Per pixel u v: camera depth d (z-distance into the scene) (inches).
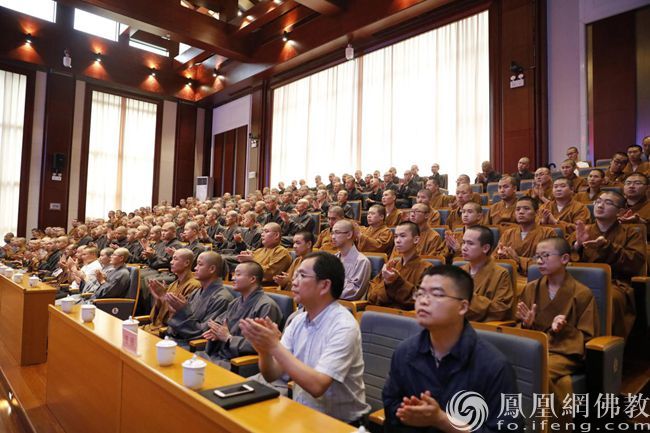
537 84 228.2
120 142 407.5
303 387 47.8
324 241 163.6
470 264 91.2
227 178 430.9
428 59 275.4
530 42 231.3
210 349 82.7
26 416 82.7
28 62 358.0
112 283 137.8
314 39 321.7
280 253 144.4
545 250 74.5
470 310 83.3
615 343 68.2
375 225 148.5
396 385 48.5
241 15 344.5
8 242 303.9
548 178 147.6
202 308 97.6
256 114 394.3
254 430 36.4
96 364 64.5
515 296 85.9
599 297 75.3
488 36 246.8
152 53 421.7
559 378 65.6
